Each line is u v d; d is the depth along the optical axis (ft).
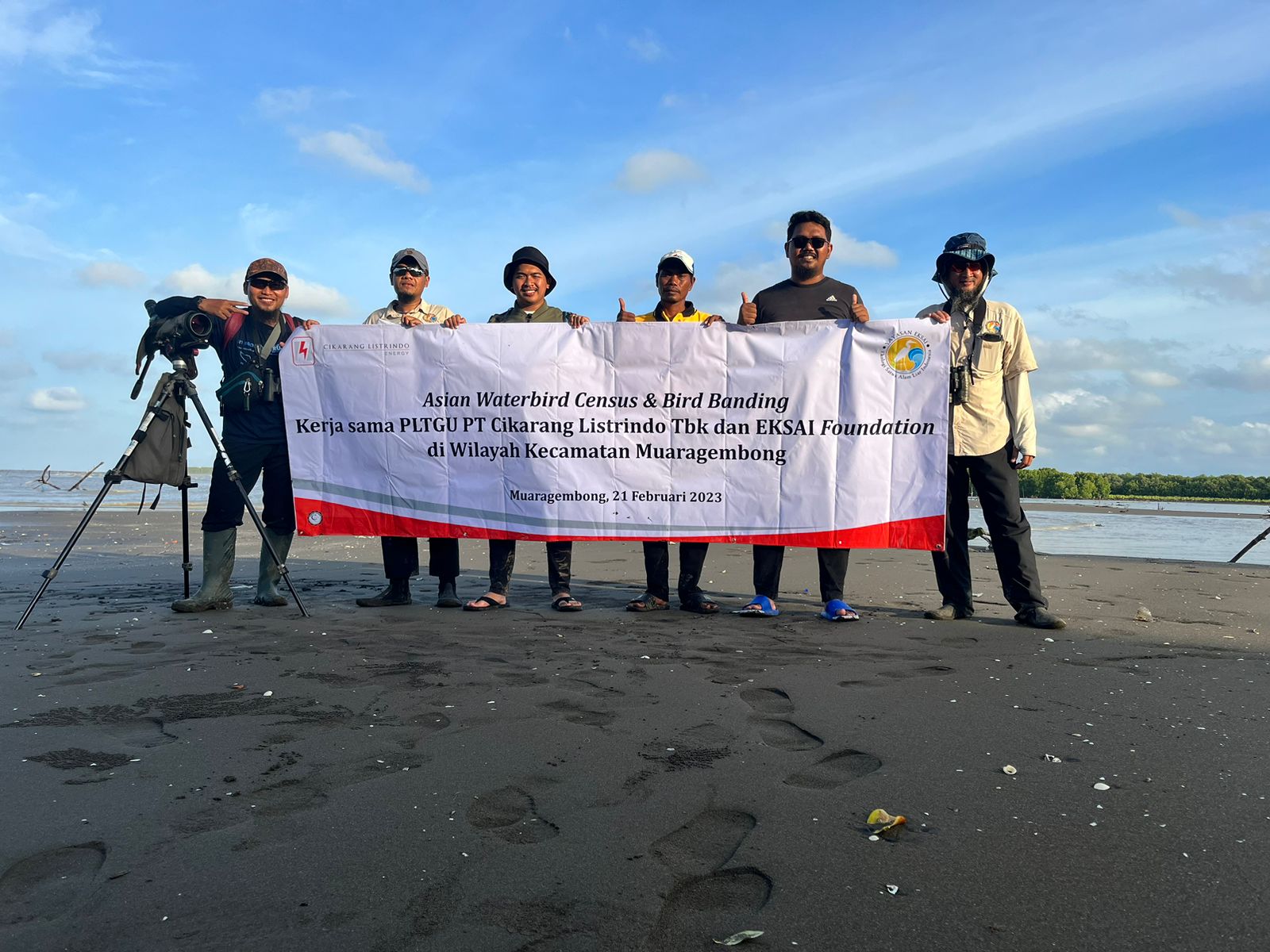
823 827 6.10
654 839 5.89
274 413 16.37
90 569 22.13
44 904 4.95
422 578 21.09
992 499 15.02
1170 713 9.13
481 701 9.33
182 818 6.17
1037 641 13.23
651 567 16.24
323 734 8.14
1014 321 15.12
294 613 15.23
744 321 16.11
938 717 8.91
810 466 15.70
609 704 9.29
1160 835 6.02
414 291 16.89
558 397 16.07
